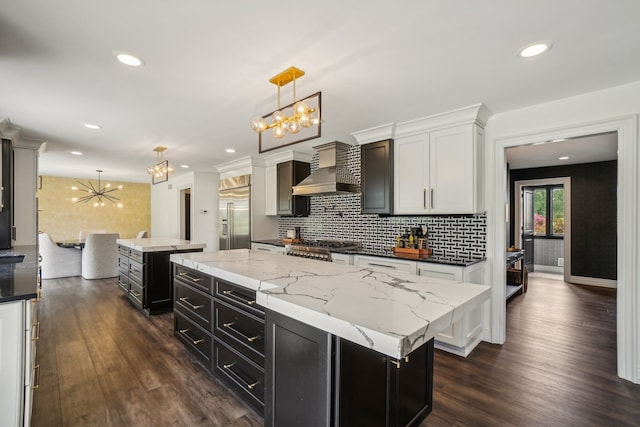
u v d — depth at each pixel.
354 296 1.44
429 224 3.64
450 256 3.33
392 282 1.73
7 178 3.57
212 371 2.30
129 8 1.54
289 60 2.07
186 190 8.52
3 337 1.46
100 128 3.62
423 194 3.33
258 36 1.79
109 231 9.15
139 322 3.60
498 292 3.10
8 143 3.57
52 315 3.85
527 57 2.02
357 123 3.48
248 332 1.91
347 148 4.30
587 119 2.60
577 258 5.82
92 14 1.58
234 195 5.80
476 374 2.48
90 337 3.16
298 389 1.34
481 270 3.12
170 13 1.58
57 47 1.90
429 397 1.88
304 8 1.54
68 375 2.41
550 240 7.22
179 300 2.82
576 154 4.98
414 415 1.76
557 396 2.18
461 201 3.05
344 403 1.25
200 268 2.38
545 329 3.48
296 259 2.62
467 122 3.00
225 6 1.52
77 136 3.97
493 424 1.88
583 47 1.89
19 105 2.87
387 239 4.06
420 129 3.35
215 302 2.25
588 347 3.00
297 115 2.06
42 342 3.04
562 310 4.17
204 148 4.70
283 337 1.41
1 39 1.80
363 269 2.13
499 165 3.10
